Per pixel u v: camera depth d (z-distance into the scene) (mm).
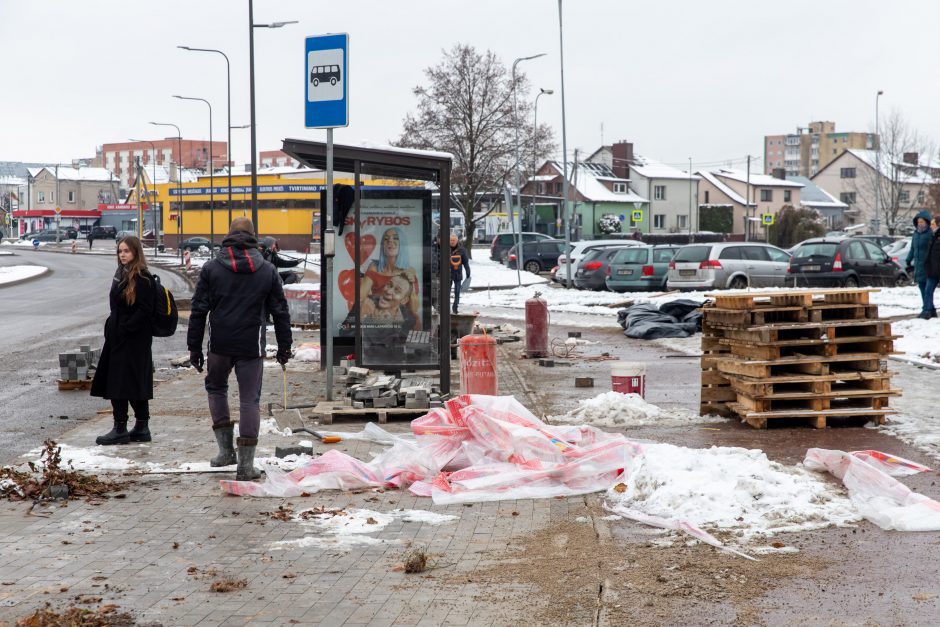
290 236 79688
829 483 7152
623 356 16062
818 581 5137
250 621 4801
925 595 4879
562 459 7602
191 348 7914
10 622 4781
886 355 9703
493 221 92438
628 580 5242
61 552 5914
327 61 10727
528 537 6160
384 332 11969
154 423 10102
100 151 186875
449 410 8266
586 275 34188
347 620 4801
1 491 7227
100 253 77000
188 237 89250
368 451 8680
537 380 13227
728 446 8656
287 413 9812
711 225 103312
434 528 6410
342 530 6363
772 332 9414
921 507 6250
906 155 91688
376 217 11930
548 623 4703
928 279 18047
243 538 6207
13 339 19109
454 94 54156
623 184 100375
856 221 117062
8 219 154625
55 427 10047
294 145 11219
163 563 5711
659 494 6664
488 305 28953
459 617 4816
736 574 5281
